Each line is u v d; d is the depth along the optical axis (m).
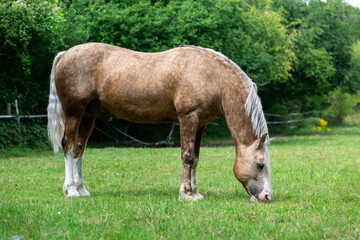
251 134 5.60
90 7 13.99
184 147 5.66
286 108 28.38
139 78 5.77
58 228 3.89
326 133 24.41
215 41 14.46
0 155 11.07
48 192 6.24
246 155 5.51
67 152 6.00
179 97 5.62
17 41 12.12
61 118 6.20
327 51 23.17
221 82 5.69
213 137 21.47
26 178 7.43
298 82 23.23
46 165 9.27
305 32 21.69
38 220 4.18
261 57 16.06
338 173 7.97
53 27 11.88
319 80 22.36
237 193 6.28
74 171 6.10
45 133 13.59
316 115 34.53
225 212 4.66
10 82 13.27
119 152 12.11
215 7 14.55
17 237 3.50
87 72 5.91
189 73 5.63
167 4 15.49
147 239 3.58
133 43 13.84
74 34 13.39
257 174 5.46
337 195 5.91
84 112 6.24
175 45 13.97
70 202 5.19
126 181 7.41
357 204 5.30
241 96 5.64
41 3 11.99
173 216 4.41
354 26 24.33
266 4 19.47
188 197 5.59
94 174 8.17
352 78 24.41
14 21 11.29
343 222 4.25
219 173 8.31
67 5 15.44
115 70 5.86
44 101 15.03
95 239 3.60
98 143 16.66
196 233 3.80
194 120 5.61
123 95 5.82
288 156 11.10
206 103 5.62
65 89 5.97
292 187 6.64
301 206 5.07
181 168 8.98
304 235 3.75
